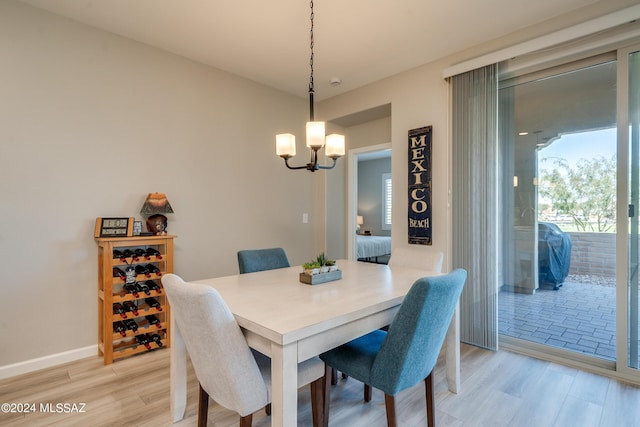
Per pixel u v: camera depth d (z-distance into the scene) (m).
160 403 1.98
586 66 2.43
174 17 2.51
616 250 2.30
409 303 1.34
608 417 1.83
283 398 1.19
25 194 2.36
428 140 3.19
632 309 2.25
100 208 2.68
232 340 1.27
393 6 2.37
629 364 2.25
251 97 3.73
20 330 2.34
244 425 1.39
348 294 1.71
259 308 1.46
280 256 2.69
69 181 2.54
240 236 3.63
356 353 1.62
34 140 2.38
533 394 2.07
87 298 2.62
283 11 2.43
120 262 2.58
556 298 2.59
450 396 2.05
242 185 3.65
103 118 2.70
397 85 3.53
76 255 2.57
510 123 2.81
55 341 2.48
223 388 1.34
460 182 2.95
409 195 3.35
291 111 4.16
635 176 2.23
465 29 2.68
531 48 2.51
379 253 6.45
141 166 2.90
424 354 1.46
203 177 3.32
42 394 2.07
